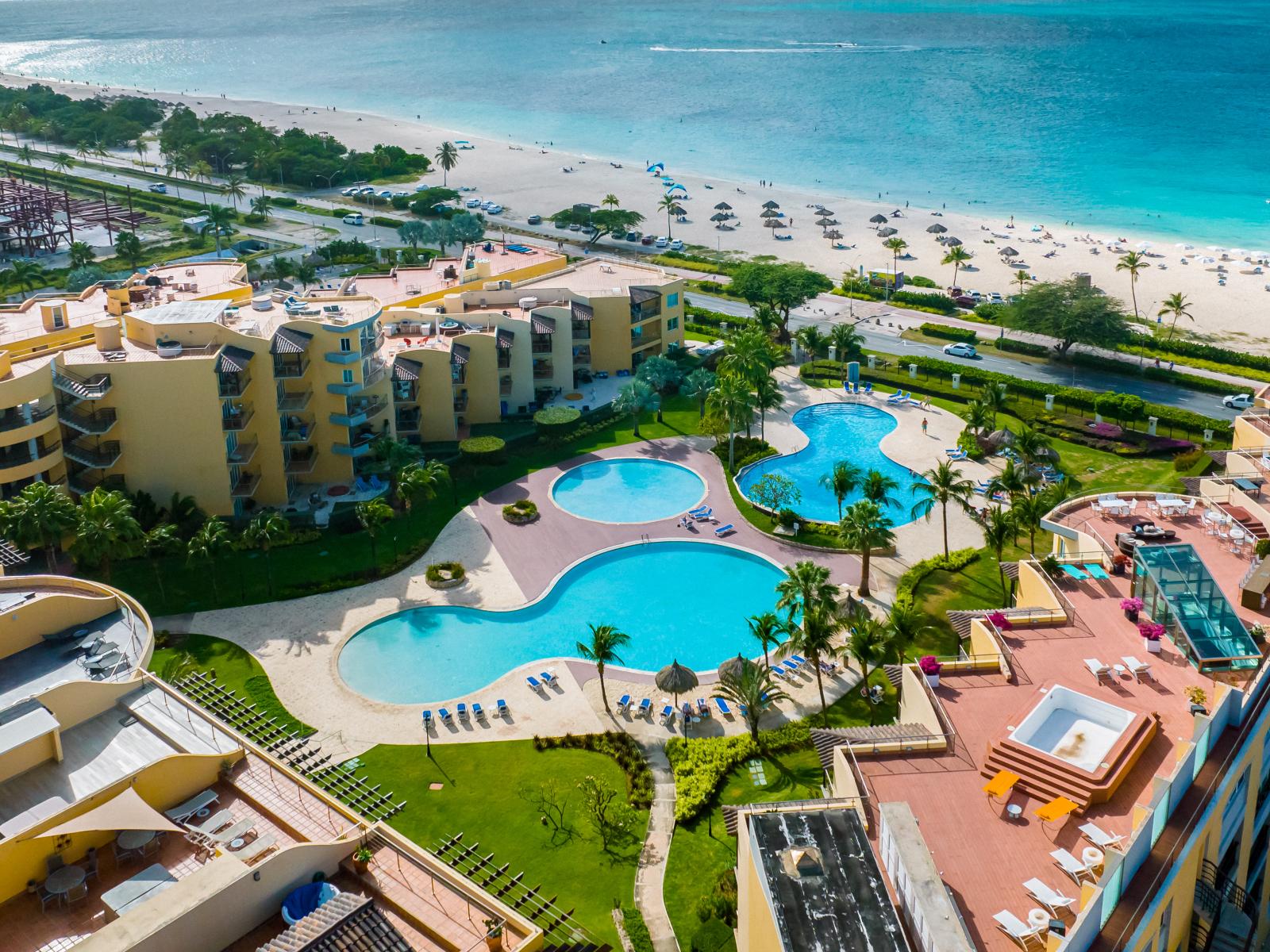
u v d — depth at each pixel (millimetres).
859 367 149375
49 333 111312
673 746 78750
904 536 108688
